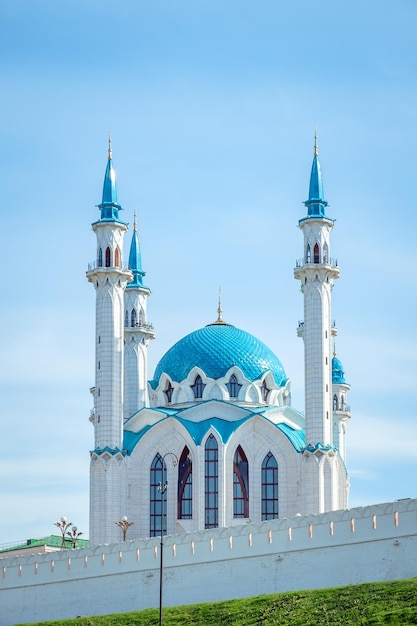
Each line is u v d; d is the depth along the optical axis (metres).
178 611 141.00
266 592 143.12
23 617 160.75
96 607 155.62
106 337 199.75
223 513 193.88
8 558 164.12
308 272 198.75
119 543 156.00
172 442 199.62
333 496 192.38
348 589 131.88
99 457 195.00
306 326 198.12
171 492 197.50
